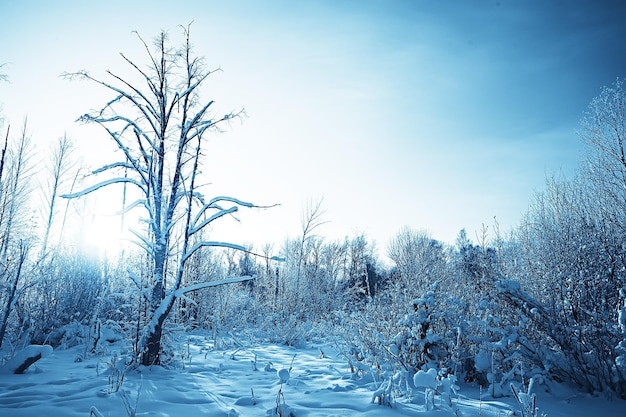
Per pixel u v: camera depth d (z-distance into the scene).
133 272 8.52
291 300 18.27
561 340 6.85
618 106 14.84
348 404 5.41
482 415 4.89
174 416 4.79
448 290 9.49
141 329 7.87
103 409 4.92
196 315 15.25
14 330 10.59
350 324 9.67
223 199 8.60
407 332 7.83
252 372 7.89
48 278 11.39
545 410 5.49
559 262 7.92
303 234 26.81
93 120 8.27
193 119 8.63
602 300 7.14
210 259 16.78
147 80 8.61
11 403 5.14
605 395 6.04
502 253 13.12
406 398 5.92
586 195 13.15
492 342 7.04
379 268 35.44
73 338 10.91
